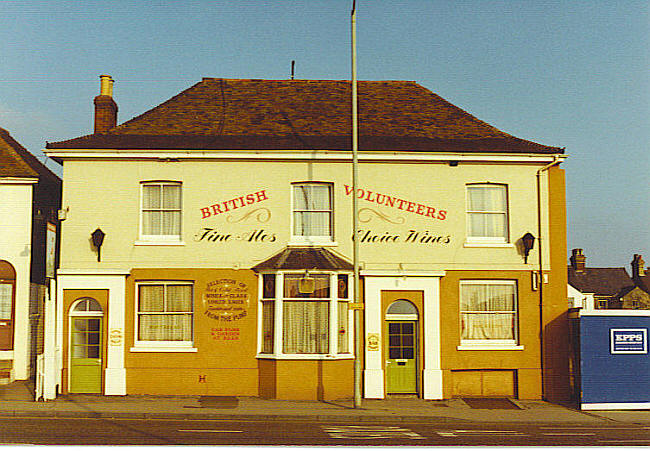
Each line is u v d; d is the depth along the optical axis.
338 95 28.20
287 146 24.11
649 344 23.11
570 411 22.38
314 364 23.02
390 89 28.95
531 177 24.86
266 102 27.39
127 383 23.16
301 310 23.30
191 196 23.97
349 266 23.72
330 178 24.28
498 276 24.42
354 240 21.73
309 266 23.11
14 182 25.14
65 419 18.64
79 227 23.72
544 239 24.67
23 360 25.09
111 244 23.69
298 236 24.20
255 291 23.75
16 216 25.25
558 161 24.67
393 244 24.27
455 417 20.20
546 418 20.77
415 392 23.83
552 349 24.28
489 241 24.66
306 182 24.30
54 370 21.94
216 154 23.86
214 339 23.52
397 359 23.89
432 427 18.78
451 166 24.66
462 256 24.38
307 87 28.55
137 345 23.44
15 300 25.09
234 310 23.62
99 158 23.83
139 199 23.92
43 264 26.97
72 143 23.84
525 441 16.20
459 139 25.66
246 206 24.05
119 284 23.33
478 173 24.70
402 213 24.38
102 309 23.28
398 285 23.88
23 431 16.11
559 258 24.69
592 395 22.72
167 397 22.86
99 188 23.86
